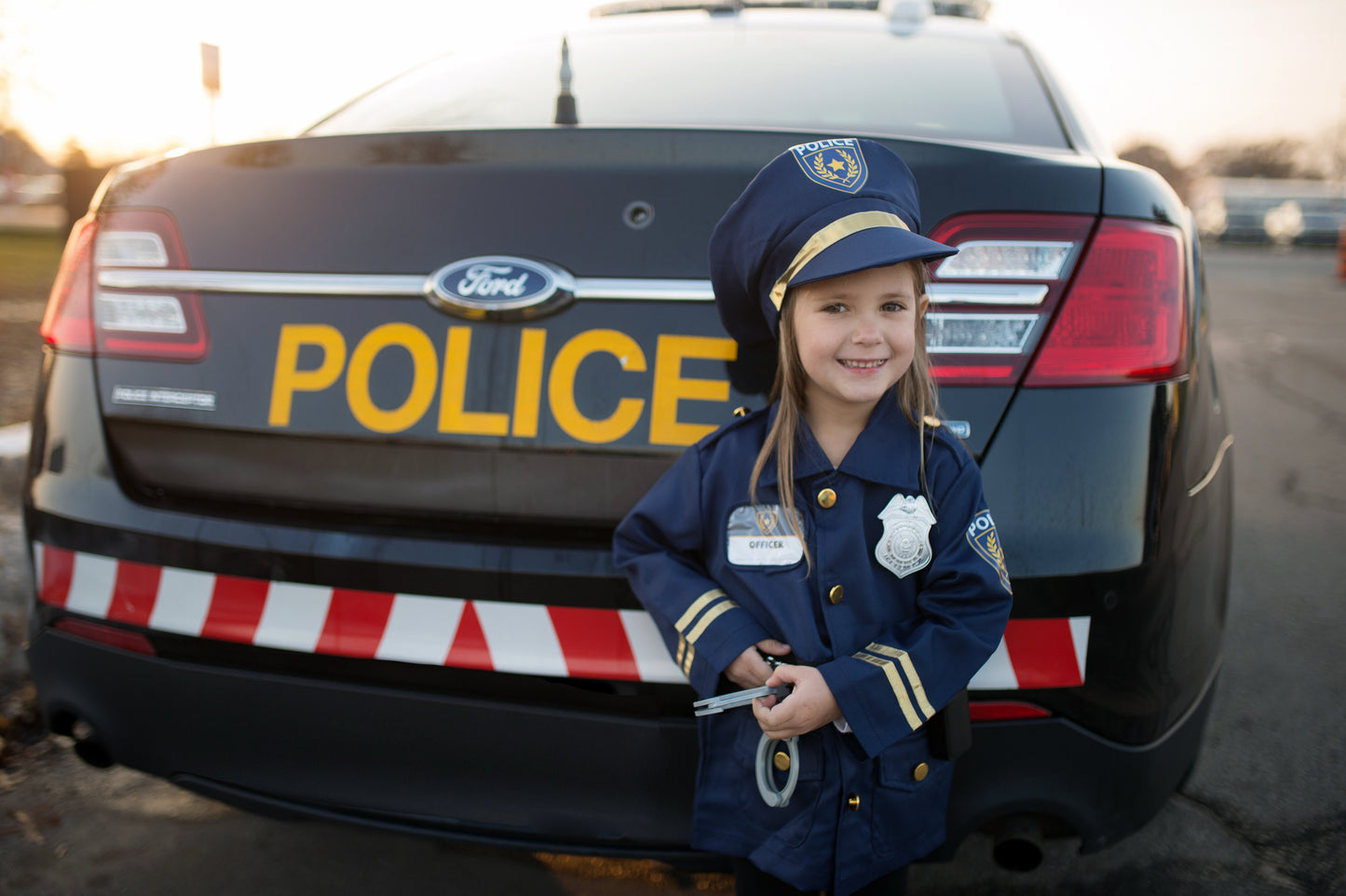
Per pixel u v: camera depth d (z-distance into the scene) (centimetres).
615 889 177
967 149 130
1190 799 201
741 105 179
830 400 118
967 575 115
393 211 138
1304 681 248
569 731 131
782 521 119
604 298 132
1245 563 323
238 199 144
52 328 157
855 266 103
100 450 150
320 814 142
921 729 121
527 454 133
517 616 131
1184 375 133
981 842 189
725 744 124
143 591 144
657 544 124
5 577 251
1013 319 127
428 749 135
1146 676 129
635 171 132
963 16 240
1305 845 187
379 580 135
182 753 146
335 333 139
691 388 131
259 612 139
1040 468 126
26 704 227
